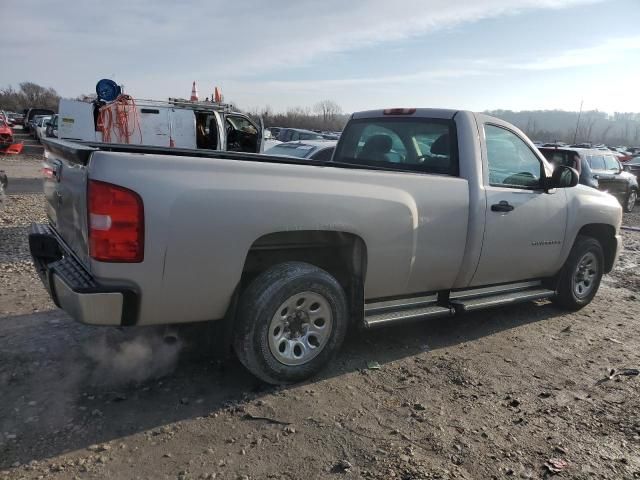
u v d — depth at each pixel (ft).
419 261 14.08
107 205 9.86
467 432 11.01
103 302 10.03
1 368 12.68
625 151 136.46
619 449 10.67
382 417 11.43
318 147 32.68
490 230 15.40
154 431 10.48
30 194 44.24
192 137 43.01
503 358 14.99
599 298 21.79
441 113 16.24
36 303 17.19
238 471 9.41
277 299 11.69
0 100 295.07
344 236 12.93
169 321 10.94
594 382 13.70
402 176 13.53
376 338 15.92
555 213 17.44
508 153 16.53
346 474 9.46
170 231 10.22
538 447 10.61
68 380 12.29
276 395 12.08
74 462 9.41
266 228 11.25
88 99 47.26
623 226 44.06
